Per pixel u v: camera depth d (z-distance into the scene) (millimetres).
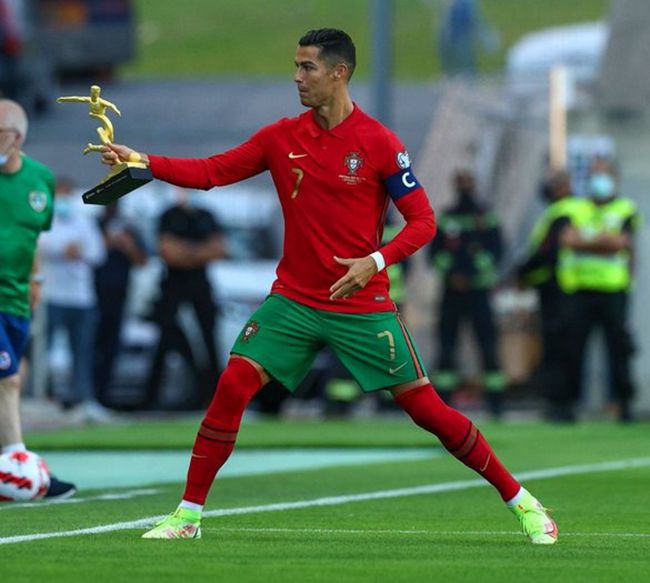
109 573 22672
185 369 72938
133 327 74375
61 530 28656
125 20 143500
